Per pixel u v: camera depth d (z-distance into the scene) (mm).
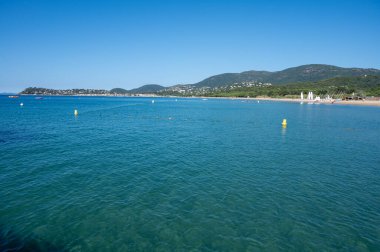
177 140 34906
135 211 13977
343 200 15828
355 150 29828
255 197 16000
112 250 10781
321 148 30734
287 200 15672
